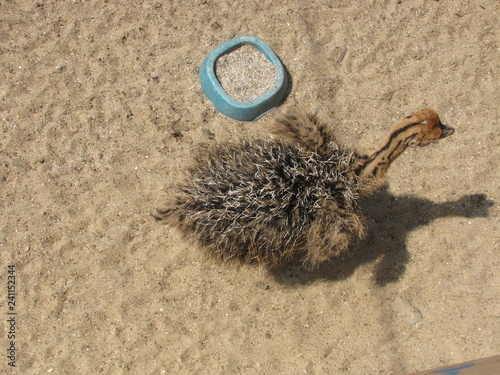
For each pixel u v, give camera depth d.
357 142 1.31
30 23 1.35
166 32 1.37
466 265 1.25
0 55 1.33
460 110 1.33
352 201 1.05
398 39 1.37
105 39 1.36
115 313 1.21
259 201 1.02
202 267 1.23
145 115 1.32
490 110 1.33
